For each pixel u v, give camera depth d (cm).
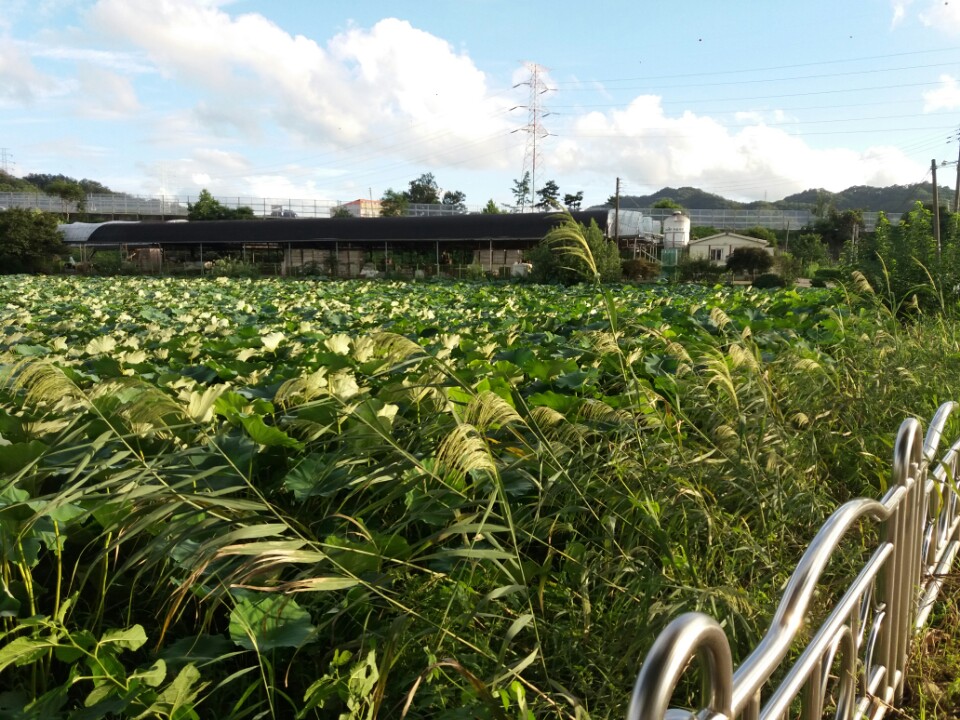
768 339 694
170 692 193
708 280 3975
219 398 361
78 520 263
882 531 251
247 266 4381
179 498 219
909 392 519
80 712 194
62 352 652
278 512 267
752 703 155
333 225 4631
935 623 347
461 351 605
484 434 320
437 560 261
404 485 256
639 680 123
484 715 194
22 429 326
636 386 355
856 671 239
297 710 222
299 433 355
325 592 247
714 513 296
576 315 1040
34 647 196
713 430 355
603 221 3997
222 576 238
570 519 296
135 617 263
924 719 268
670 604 229
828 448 436
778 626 172
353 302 1558
